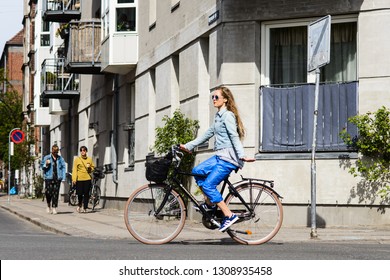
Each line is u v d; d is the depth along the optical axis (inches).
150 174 591.5
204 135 591.5
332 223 833.5
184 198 603.5
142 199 595.8
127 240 682.2
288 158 856.9
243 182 593.9
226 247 572.4
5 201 2092.8
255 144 877.8
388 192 809.5
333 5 844.0
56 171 1237.1
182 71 1063.0
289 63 890.1
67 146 2097.7
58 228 871.7
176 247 570.6
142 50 1270.9
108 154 1536.7
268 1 878.4
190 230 772.6
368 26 824.3
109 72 1397.6
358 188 821.2
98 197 1370.6
